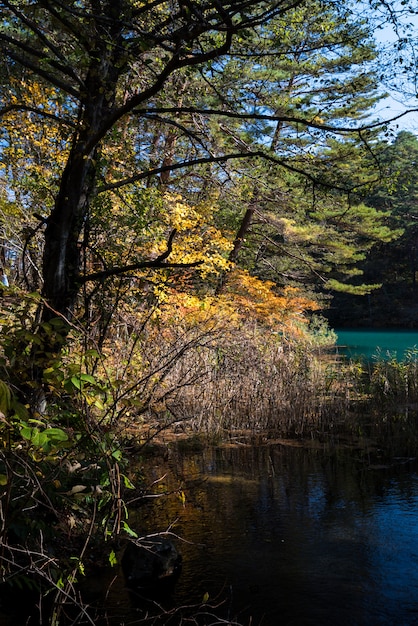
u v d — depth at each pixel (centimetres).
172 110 567
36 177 878
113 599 389
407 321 4353
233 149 1119
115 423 424
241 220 1722
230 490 621
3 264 988
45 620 355
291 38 730
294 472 694
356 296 4653
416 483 650
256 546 481
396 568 443
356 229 1900
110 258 751
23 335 361
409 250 4488
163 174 1271
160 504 571
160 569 422
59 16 463
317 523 532
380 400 1054
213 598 398
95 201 666
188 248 1042
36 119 905
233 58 1027
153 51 762
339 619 373
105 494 395
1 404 235
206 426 869
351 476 677
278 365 1080
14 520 356
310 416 960
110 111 548
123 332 791
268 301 1527
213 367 920
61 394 429
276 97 1213
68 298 524
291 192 1454
